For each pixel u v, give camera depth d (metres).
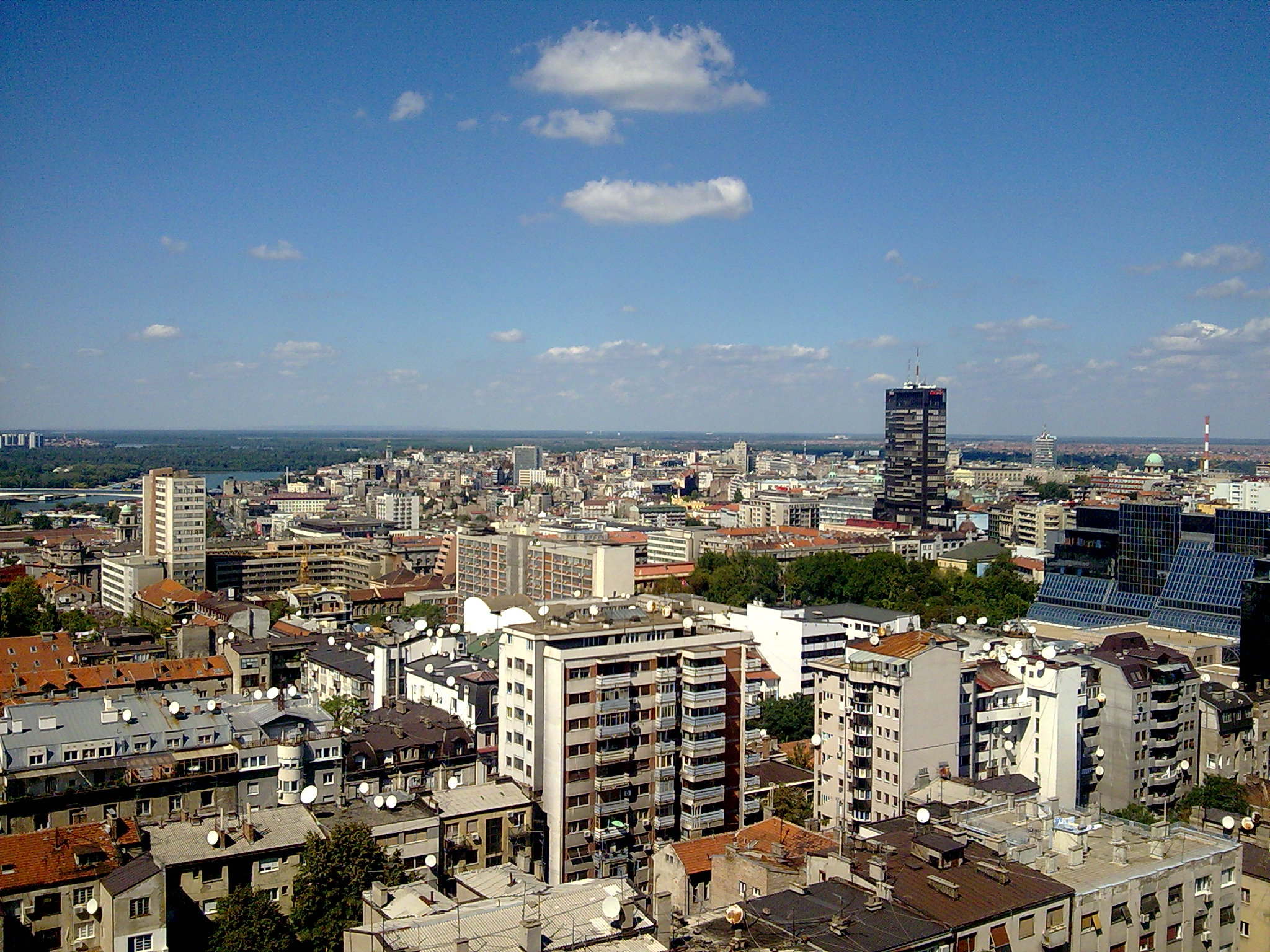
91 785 158.12
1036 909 107.69
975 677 197.50
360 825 141.75
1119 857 119.69
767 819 180.50
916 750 182.88
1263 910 129.38
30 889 125.00
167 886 131.00
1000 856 116.06
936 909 105.19
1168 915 117.88
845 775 194.00
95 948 126.81
